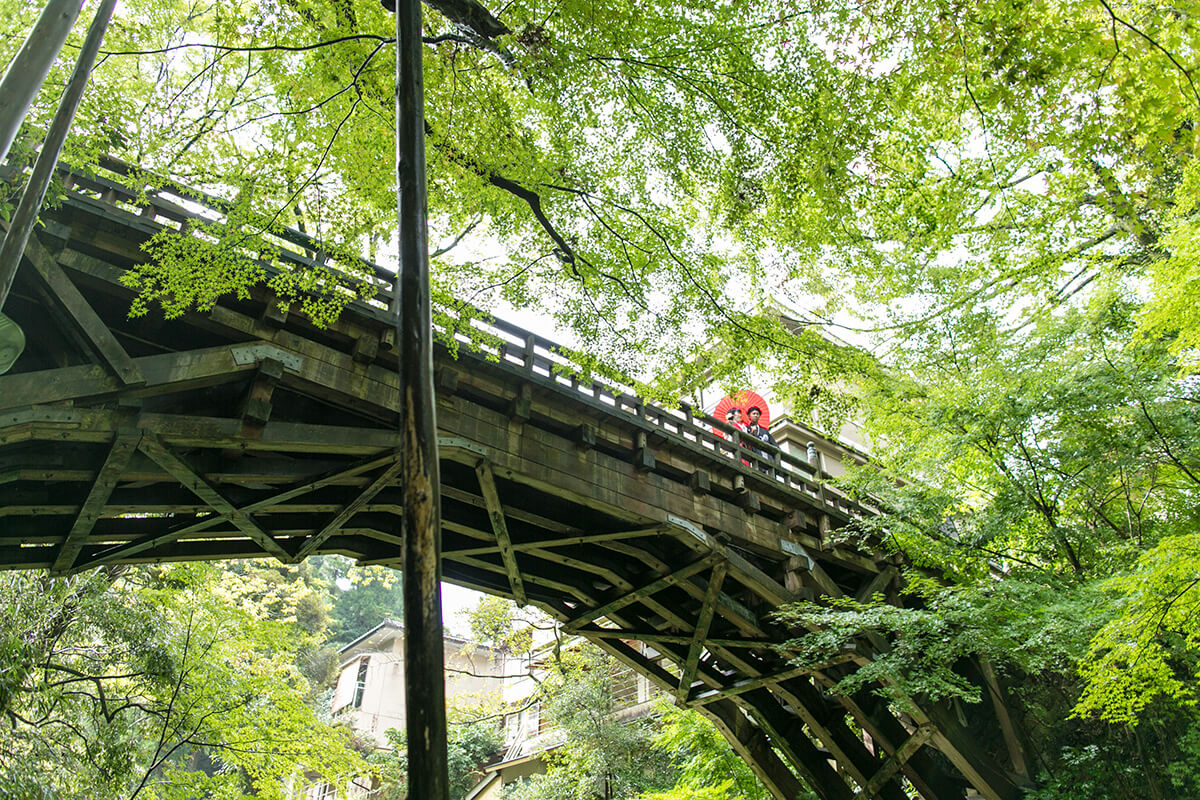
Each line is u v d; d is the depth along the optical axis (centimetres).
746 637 1884
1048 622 1320
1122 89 769
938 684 1463
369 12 891
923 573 1872
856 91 877
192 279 952
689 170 1038
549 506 1588
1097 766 1609
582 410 1509
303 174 943
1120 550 1466
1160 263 1057
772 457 1867
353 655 4656
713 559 1603
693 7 870
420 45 406
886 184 966
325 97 910
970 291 1405
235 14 873
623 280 1065
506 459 1361
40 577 1515
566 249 1017
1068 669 1548
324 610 4400
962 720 1834
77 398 1005
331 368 1229
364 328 1271
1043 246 1078
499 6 900
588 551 1672
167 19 890
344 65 888
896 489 1723
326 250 1029
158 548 1390
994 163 944
